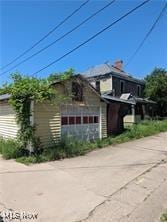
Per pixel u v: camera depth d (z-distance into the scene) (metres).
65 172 8.38
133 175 7.95
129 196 6.09
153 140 16.12
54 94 11.58
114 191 6.46
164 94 33.03
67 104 12.95
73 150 11.24
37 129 11.25
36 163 9.77
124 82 32.25
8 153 10.73
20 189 6.66
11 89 11.47
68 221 4.80
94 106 14.90
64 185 6.98
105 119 15.81
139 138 17.05
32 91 10.72
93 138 14.72
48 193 6.34
